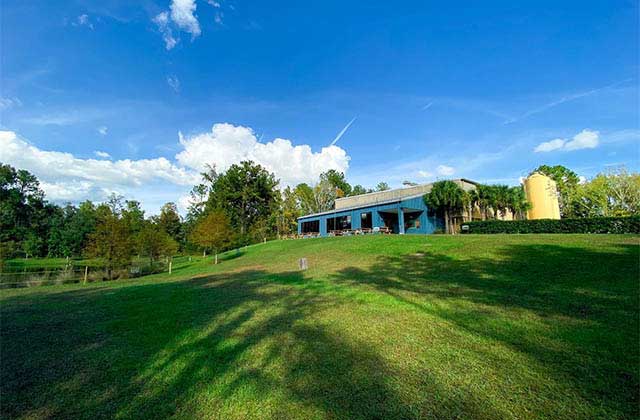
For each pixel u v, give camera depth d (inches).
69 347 199.8
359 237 863.1
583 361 144.6
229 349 183.0
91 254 762.2
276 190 2132.1
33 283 735.1
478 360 152.8
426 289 303.6
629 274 270.7
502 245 478.3
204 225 921.5
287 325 221.3
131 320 260.1
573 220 681.0
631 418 104.9
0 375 160.7
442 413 113.0
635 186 1095.0
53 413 125.0
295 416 114.7
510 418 108.8
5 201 1720.0
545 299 239.3
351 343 182.1
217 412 120.5
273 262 688.4
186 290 398.9
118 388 143.4
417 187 1259.8
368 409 117.1
